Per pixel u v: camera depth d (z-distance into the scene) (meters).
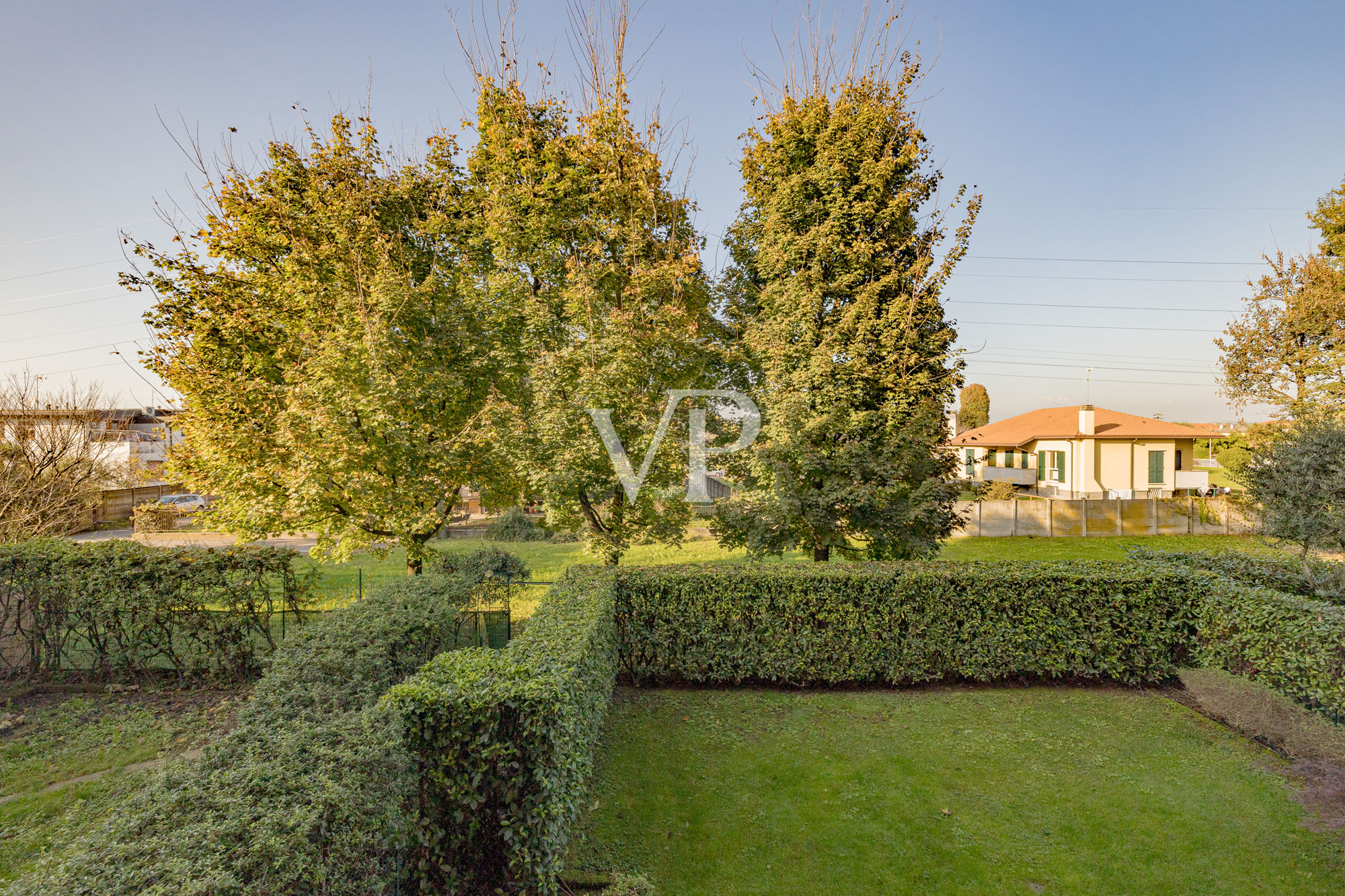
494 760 3.71
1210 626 7.01
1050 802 5.07
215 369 10.44
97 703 6.91
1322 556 13.73
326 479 9.60
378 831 2.92
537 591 12.59
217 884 2.11
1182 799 5.11
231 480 10.33
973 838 4.61
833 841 4.58
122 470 14.75
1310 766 5.06
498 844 3.70
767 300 12.25
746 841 4.59
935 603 7.51
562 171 12.00
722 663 7.57
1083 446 30.77
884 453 10.76
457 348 11.28
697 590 7.62
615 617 7.52
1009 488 31.52
